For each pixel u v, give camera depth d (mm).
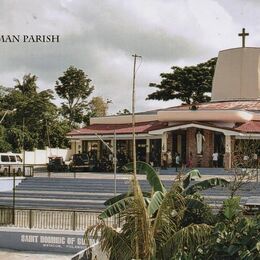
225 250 10977
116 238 15516
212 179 16922
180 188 16469
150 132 46656
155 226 15352
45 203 32125
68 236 22406
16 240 23172
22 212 25844
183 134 46281
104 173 42781
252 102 54719
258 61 57625
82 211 23391
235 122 45750
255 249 10469
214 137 45375
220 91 58406
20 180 38531
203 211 16062
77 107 92812
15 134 67000
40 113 73875
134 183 15281
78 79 93125
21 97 76562
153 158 47469
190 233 14406
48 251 22688
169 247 14734
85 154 48625
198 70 74875
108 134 50219
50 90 78438
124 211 15414
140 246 15062
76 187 36156
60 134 76000
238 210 14914
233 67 57906
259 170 33750
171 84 75438
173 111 46250
